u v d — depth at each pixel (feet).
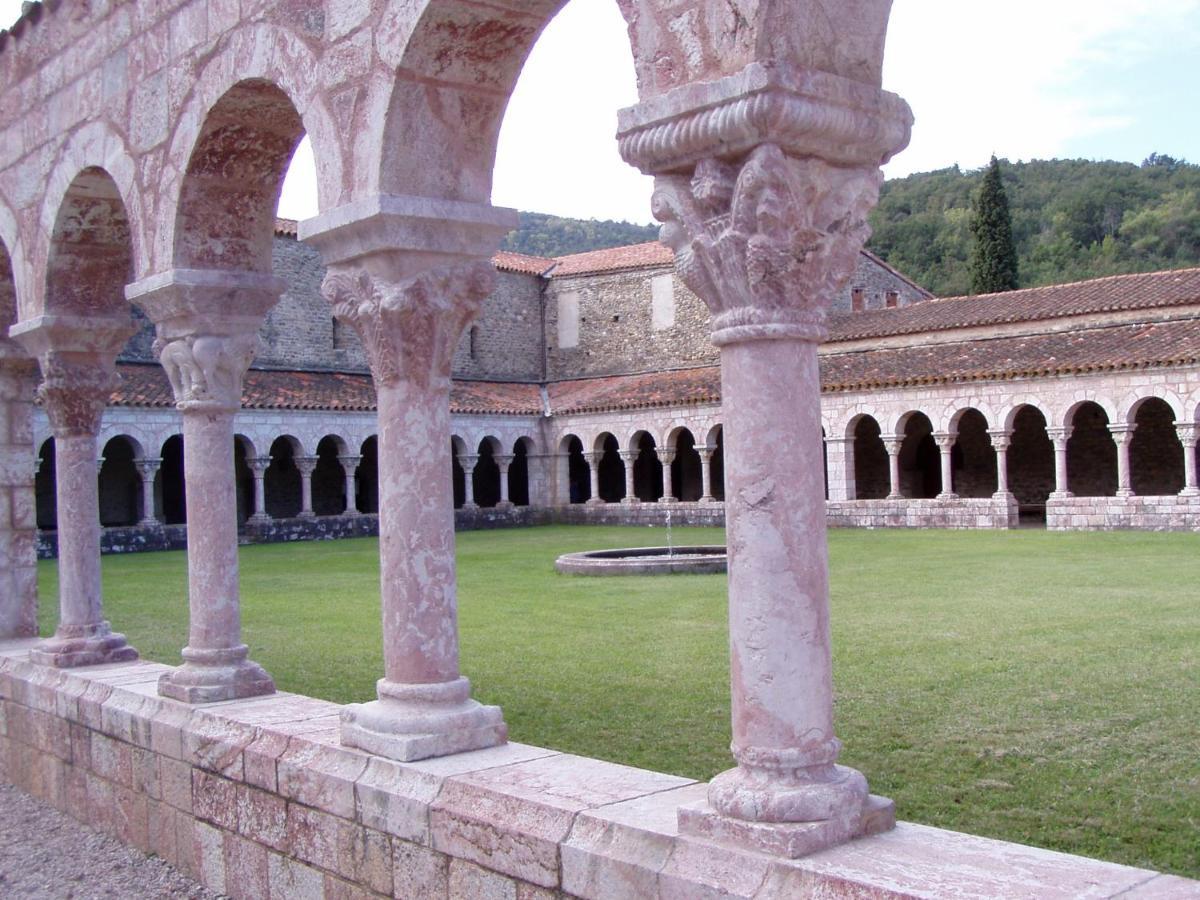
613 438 136.87
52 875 21.98
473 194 18.60
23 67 29.94
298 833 18.43
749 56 12.29
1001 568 58.03
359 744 18.02
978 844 12.37
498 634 40.27
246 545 98.99
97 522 29.66
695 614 44.86
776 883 11.76
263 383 109.81
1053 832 17.04
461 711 17.93
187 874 21.38
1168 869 15.40
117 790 23.81
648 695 28.81
